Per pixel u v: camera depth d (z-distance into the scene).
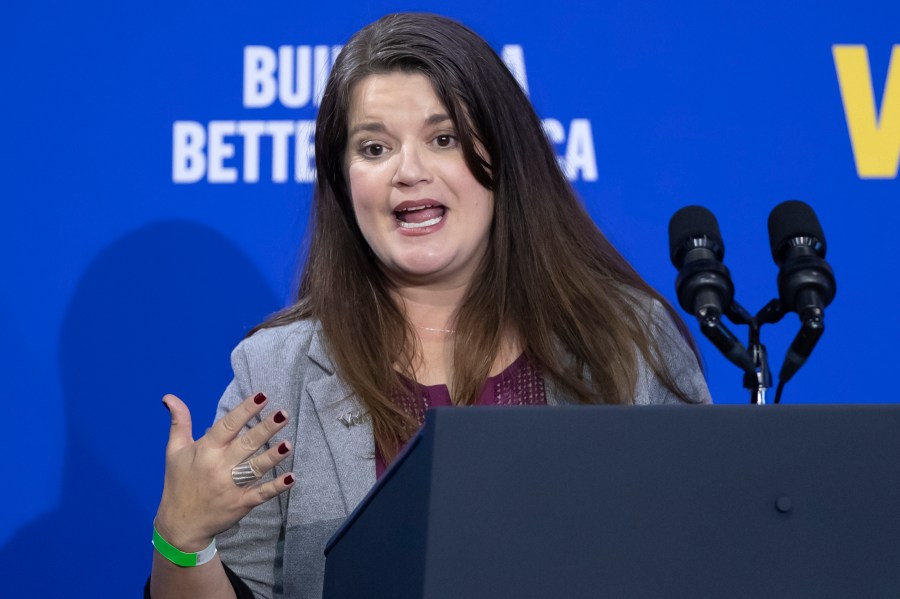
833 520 3.62
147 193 9.77
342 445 6.36
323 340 6.73
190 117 9.81
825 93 9.81
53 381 9.59
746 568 3.58
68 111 9.77
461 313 6.75
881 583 3.59
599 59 9.88
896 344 9.62
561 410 3.62
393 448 6.36
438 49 6.42
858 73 9.82
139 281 9.70
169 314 9.70
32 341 9.61
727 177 9.79
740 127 9.81
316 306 6.89
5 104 9.74
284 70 9.84
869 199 9.73
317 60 9.83
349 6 9.87
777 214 5.44
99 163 9.76
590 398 6.60
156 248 9.73
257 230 9.76
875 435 3.67
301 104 9.81
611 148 9.82
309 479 6.31
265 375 6.67
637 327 6.85
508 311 6.79
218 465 4.75
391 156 6.43
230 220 9.75
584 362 6.72
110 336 9.66
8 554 9.46
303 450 6.40
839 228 9.72
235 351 6.89
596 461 3.60
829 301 5.09
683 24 9.88
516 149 6.70
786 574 3.58
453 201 6.43
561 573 3.53
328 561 4.32
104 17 9.82
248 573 6.28
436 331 6.86
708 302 5.08
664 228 9.78
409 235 6.44
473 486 3.55
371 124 6.39
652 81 9.87
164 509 4.90
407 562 3.61
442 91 6.35
